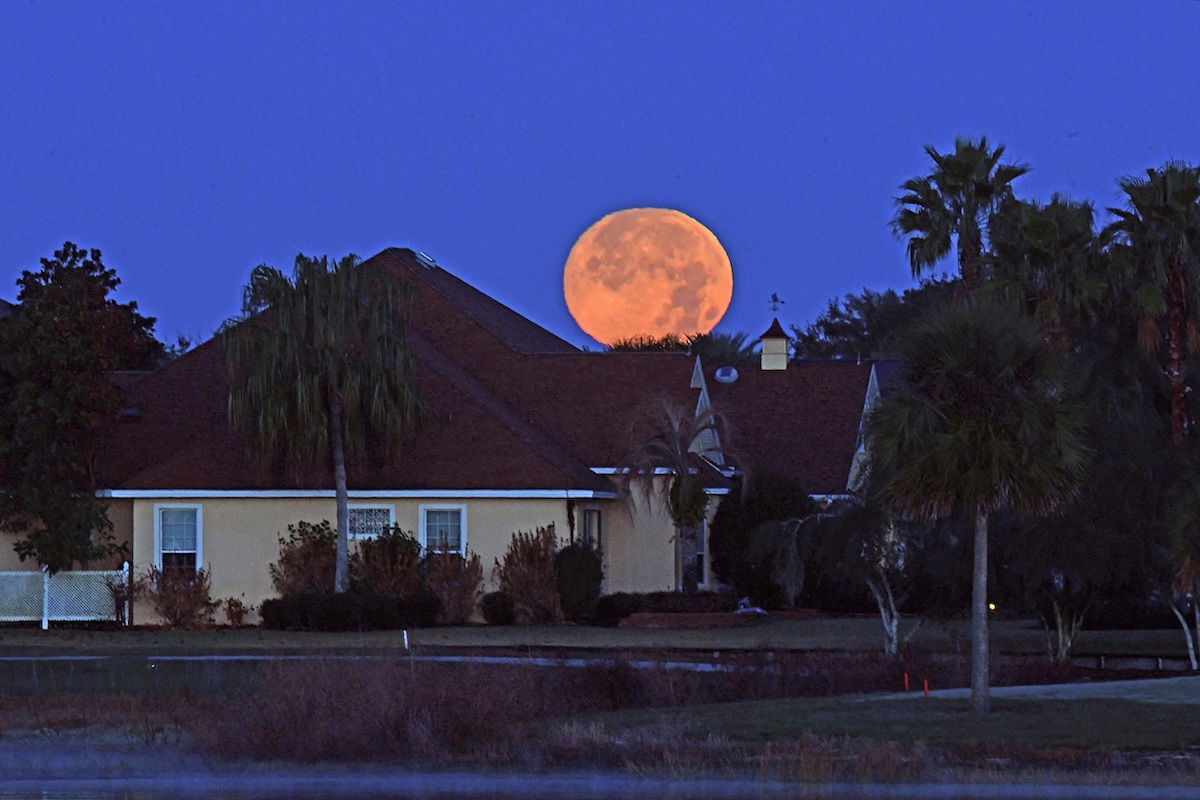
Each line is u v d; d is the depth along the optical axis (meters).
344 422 148.25
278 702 77.44
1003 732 75.75
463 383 168.25
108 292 152.88
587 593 148.00
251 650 125.81
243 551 153.00
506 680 86.31
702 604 157.38
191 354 172.00
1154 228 135.25
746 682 99.25
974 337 83.44
